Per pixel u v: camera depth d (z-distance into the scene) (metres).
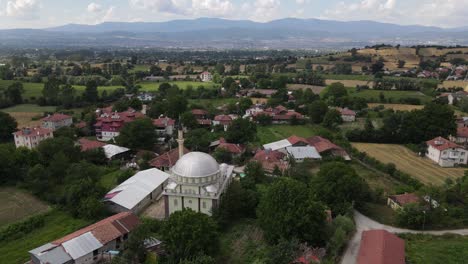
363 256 73.38
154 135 152.88
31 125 180.00
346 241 84.50
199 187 90.88
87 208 93.56
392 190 113.81
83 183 98.94
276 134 178.50
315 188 100.00
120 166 133.12
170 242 73.56
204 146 149.38
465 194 102.38
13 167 114.38
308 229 79.88
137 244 73.94
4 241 83.00
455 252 79.06
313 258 72.31
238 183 97.81
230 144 145.75
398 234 87.75
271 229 81.31
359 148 155.38
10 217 93.12
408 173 126.81
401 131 160.62
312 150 143.50
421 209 91.88
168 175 117.00
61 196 100.94
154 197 107.69
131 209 94.88
